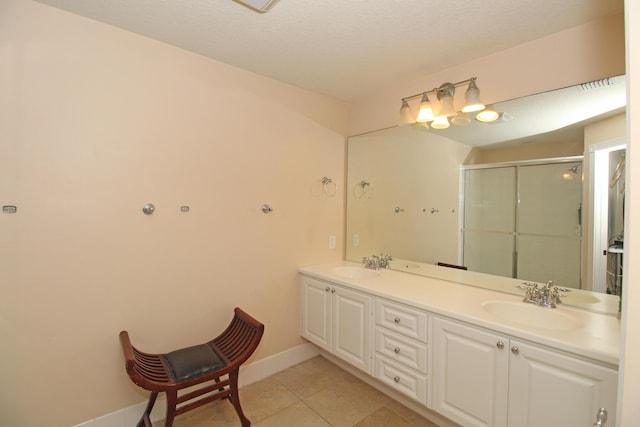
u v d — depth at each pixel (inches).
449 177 86.1
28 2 57.2
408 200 96.0
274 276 94.0
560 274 68.6
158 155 72.0
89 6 58.9
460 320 60.2
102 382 66.4
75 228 62.6
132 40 68.1
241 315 77.8
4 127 55.4
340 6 57.6
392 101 97.7
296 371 96.0
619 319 58.4
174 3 57.5
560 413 48.6
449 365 62.4
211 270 81.1
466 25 63.2
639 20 30.4
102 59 64.6
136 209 69.4
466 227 83.5
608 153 61.1
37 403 59.9
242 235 86.6
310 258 103.0
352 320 83.2
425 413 75.1
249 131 86.9
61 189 60.9
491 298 69.8
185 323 77.2
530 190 72.5
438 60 78.7
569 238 67.1
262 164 90.0
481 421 57.6
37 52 58.0
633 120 30.6
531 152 71.4
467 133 81.6
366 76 88.9
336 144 109.1
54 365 61.3
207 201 79.7
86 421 64.9
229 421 73.3
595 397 45.4
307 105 100.1
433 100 86.6
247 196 87.2
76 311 63.2
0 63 54.9
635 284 30.8
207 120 79.2
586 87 62.6
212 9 59.3
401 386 71.2
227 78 82.3
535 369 50.9
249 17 61.6
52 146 59.8
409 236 96.3
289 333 98.4
